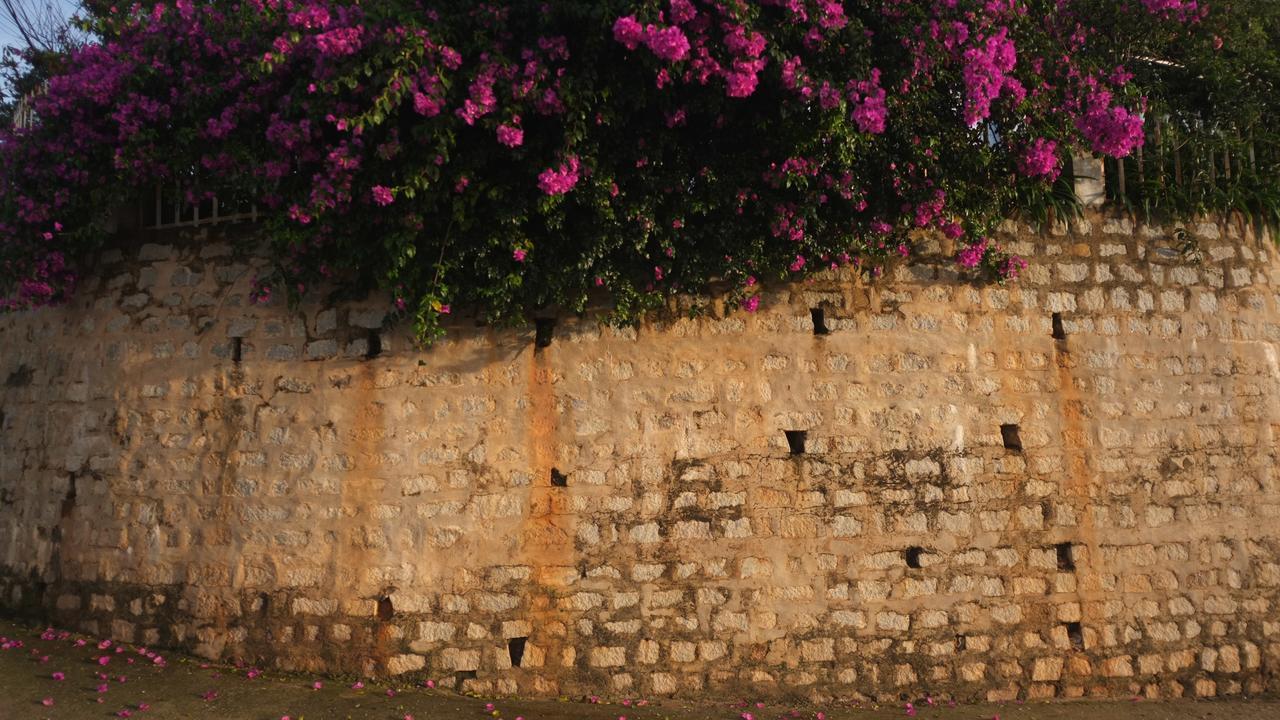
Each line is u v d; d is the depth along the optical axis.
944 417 5.80
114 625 5.67
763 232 5.43
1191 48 6.51
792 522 5.59
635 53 4.83
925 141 5.32
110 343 5.97
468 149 4.98
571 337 5.62
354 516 5.49
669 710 5.26
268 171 5.04
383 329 5.61
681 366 5.64
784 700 5.45
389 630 5.38
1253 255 6.48
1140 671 5.80
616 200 5.12
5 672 5.05
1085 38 6.14
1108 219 6.21
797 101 4.86
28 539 6.10
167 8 5.43
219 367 5.73
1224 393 6.23
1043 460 5.88
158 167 5.38
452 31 4.77
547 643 5.41
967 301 5.94
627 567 5.48
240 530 5.56
